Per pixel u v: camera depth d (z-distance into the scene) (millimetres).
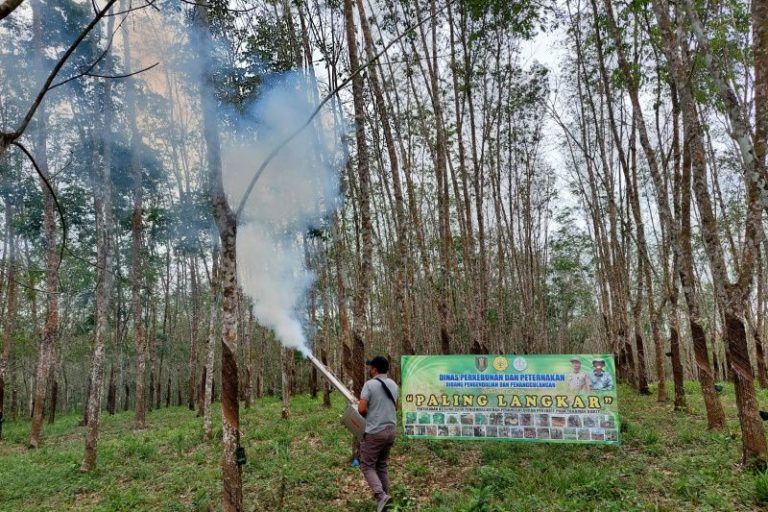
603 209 22484
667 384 20062
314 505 5984
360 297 8750
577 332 41344
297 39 11477
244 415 16969
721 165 17781
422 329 21000
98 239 13648
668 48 7750
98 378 9320
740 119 5203
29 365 28734
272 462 8078
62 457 10891
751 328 17781
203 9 5949
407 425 8367
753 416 6324
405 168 16328
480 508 4996
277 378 37094
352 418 5617
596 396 7684
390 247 23062
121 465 9492
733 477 5938
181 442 11242
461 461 7543
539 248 27656
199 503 6180
